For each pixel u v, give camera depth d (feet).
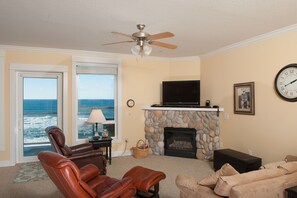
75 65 15.87
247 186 5.60
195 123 16.44
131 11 8.93
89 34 11.95
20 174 12.69
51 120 15.83
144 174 9.14
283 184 6.13
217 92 15.94
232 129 14.47
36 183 11.37
